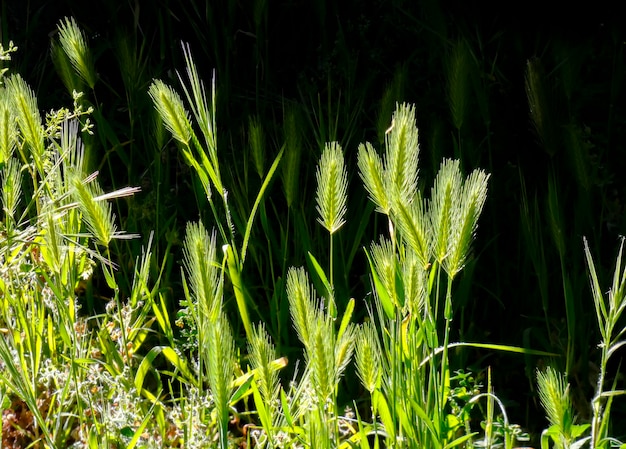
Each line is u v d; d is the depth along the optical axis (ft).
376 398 7.30
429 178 9.61
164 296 9.03
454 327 9.00
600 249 9.48
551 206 8.55
